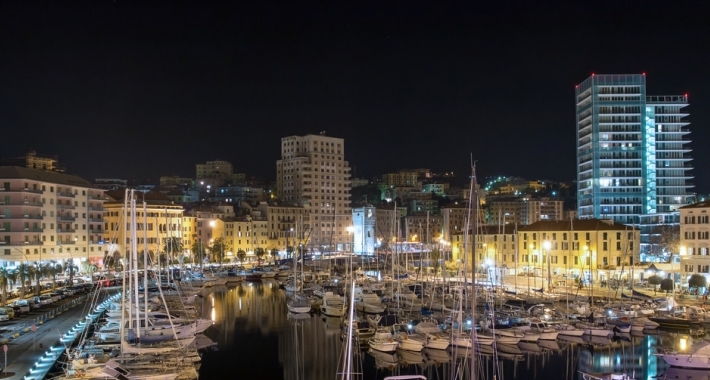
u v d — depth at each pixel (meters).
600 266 163.75
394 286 150.62
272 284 194.62
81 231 185.00
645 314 108.06
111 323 92.31
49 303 117.38
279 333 106.25
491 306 103.06
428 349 90.38
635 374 77.06
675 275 151.25
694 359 78.38
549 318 104.06
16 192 160.25
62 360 71.25
